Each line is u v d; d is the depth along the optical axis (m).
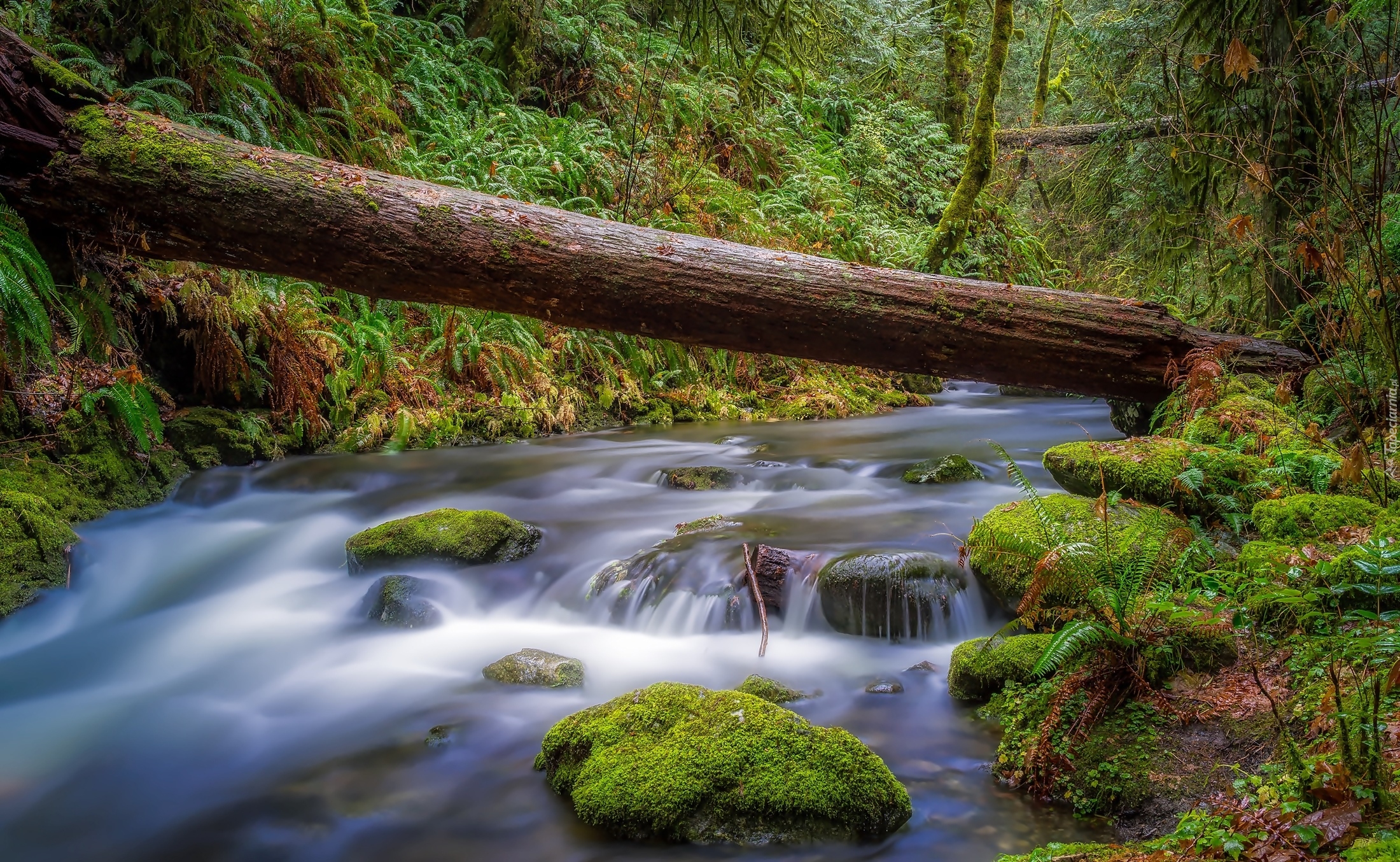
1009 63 17.41
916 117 14.36
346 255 4.51
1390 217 4.21
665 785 2.79
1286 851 1.87
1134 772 2.72
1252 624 2.99
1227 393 4.83
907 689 3.62
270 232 4.44
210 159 4.41
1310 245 3.70
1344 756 1.99
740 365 9.91
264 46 7.92
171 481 6.03
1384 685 2.00
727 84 12.59
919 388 11.23
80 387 5.49
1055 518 3.84
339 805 3.03
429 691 3.85
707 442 7.91
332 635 4.43
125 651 4.27
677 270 4.72
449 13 11.04
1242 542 3.71
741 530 5.03
